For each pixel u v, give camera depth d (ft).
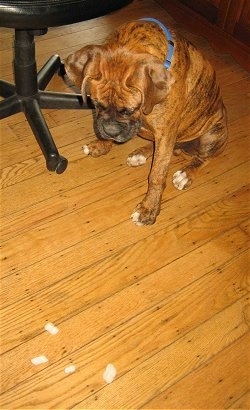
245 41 10.68
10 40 10.80
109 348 6.08
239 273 7.11
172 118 6.47
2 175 7.93
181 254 7.22
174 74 6.12
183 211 7.83
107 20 11.92
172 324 6.41
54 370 5.82
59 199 7.70
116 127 5.98
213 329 6.42
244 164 8.79
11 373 5.73
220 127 7.72
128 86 5.55
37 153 8.39
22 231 7.19
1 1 5.60
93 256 7.02
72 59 5.92
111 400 5.64
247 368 6.10
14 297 6.43
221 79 10.66
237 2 10.39
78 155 8.46
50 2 5.72
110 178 8.16
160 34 6.00
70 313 6.36
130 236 7.34
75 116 9.23
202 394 5.80
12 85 8.55
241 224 7.80
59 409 5.52
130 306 6.52
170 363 6.03
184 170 8.15
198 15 11.54
